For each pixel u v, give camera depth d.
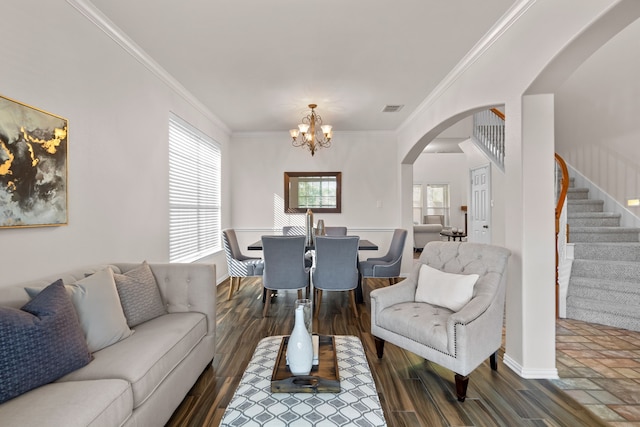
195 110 4.38
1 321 1.28
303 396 1.43
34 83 1.91
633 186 4.04
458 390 2.04
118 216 2.73
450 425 1.82
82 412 1.19
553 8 2.05
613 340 3.01
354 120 5.26
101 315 1.76
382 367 2.50
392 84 3.74
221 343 2.94
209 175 5.05
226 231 4.50
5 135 1.71
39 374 1.34
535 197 2.36
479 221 6.00
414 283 2.82
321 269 3.64
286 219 6.05
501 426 1.81
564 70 2.14
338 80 3.64
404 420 1.86
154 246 3.34
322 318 3.66
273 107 4.57
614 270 3.47
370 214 6.03
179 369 1.96
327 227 5.40
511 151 2.50
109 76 2.61
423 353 2.22
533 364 2.35
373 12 2.41
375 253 6.01
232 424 1.25
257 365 1.72
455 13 2.42
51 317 1.44
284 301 4.33
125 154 2.83
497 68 2.67
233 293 4.59
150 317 2.19
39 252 1.95
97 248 2.46
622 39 4.16
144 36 2.72
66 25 2.15
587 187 4.67
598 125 4.50
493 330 2.28
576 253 3.78
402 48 2.94
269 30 2.64
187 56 3.08
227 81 3.67
